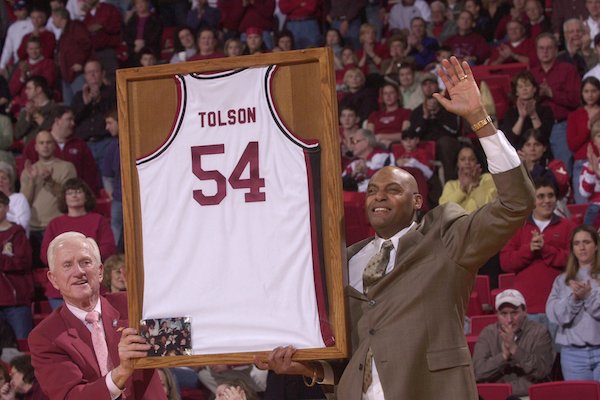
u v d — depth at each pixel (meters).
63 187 13.91
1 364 10.78
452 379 5.83
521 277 12.27
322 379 6.37
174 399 9.55
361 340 6.02
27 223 15.20
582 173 14.12
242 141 6.14
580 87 15.92
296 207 6.05
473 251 5.87
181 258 6.15
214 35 19.72
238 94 6.16
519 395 10.55
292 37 20.16
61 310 6.80
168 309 6.14
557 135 15.64
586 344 10.69
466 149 13.81
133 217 6.20
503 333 10.66
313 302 6.00
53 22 21.70
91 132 17.94
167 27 22.05
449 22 19.94
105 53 20.80
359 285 6.23
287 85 6.10
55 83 20.67
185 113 6.20
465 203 13.78
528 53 18.64
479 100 5.78
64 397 6.43
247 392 9.86
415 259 6.00
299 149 6.06
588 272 10.95
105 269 11.30
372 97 17.88
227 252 6.11
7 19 22.55
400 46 18.88
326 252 6.00
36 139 16.34
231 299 6.09
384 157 15.12
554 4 18.73
